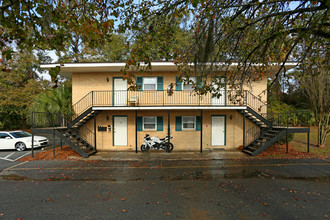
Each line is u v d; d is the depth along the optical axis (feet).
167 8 15.38
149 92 41.68
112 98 41.83
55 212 14.51
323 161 29.58
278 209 14.71
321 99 39.60
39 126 40.22
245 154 34.99
